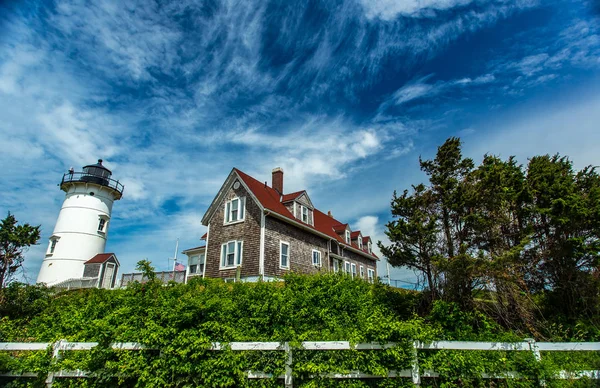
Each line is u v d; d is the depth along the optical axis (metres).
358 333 6.31
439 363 5.91
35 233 20.00
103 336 6.45
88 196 31.23
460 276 8.12
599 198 8.97
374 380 5.98
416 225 9.12
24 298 11.56
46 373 6.40
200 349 6.18
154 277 9.03
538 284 9.70
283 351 6.22
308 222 25.28
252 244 20.25
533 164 10.93
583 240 8.96
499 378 5.81
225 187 23.09
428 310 8.88
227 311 7.19
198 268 24.89
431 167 9.94
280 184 27.48
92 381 6.33
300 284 10.02
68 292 14.55
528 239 7.97
